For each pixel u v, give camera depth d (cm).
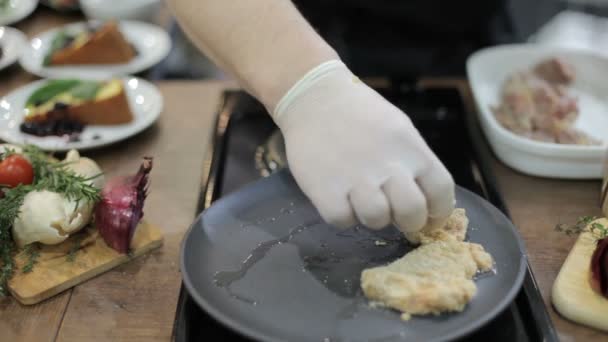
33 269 77
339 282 73
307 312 70
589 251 76
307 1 121
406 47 122
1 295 75
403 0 117
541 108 101
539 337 70
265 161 95
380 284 70
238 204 81
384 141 71
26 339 72
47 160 86
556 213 86
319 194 72
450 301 68
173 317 73
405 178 70
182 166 95
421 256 73
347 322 69
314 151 73
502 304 68
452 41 122
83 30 133
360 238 78
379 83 113
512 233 76
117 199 78
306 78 74
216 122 102
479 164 93
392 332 68
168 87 114
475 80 106
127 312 74
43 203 77
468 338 71
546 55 111
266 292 72
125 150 99
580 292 72
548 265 78
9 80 122
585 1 180
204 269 74
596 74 109
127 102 103
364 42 122
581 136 95
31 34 143
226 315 68
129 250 79
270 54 76
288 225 79
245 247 77
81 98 104
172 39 143
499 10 125
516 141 91
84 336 72
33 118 103
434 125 102
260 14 77
